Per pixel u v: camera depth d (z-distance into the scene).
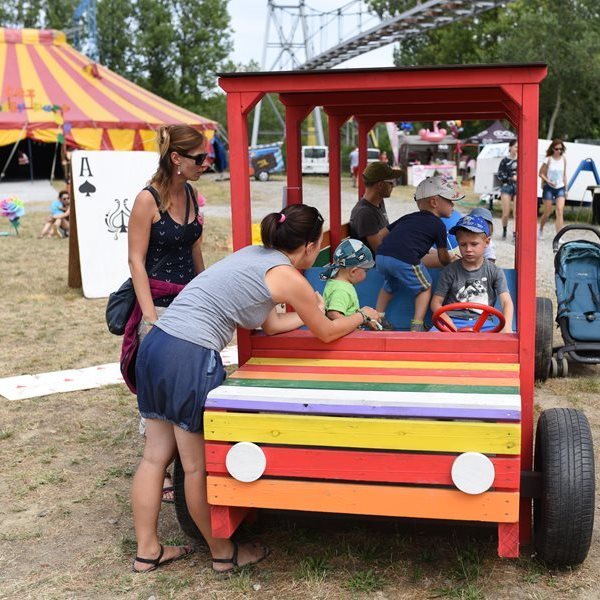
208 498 3.13
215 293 3.17
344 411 2.93
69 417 5.43
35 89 25.56
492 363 3.32
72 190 9.48
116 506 4.11
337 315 3.67
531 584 3.22
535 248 3.18
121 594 3.26
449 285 4.41
